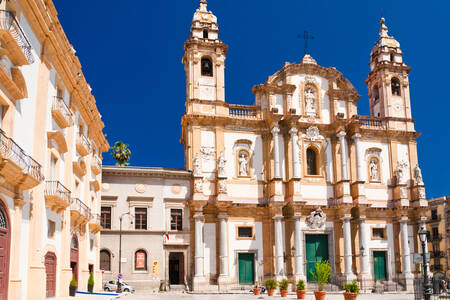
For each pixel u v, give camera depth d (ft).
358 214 159.02
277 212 150.82
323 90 170.19
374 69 184.14
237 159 156.76
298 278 147.43
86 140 106.42
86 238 109.09
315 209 157.58
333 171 163.53
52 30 74.79
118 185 145.07
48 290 77.97
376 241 162.81
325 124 164.86
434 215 244.22
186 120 154.40
